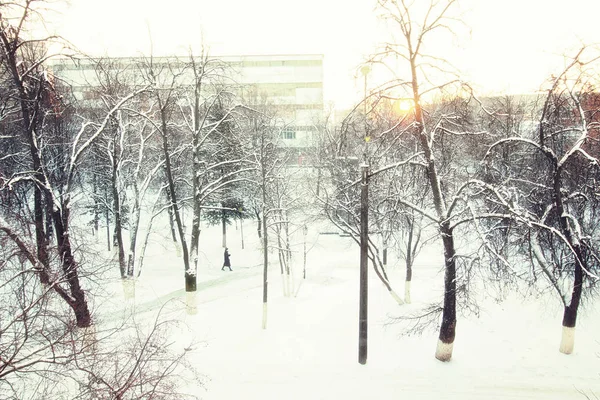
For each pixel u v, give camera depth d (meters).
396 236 18.00
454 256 10.12
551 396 8.85
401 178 15.64
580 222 12.21
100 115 19.25
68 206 11.06
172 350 10.68
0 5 8.94
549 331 12.22
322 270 24.05
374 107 10.14
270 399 8.78
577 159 12.20
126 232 30.70
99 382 6.24
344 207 16.08
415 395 8.93
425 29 9.12
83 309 9.15
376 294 17.55
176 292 18.59
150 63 14.75
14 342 6.12
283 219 19.31
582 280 10.59
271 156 20.00
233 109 16.12
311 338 12.59
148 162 21.94
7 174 15.45
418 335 12.23
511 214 9.19
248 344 12.17
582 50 9.11
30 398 6.81
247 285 20.58
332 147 18.09
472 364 10.31
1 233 8.69
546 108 10.26
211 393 8.98
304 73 49.25
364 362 10.41
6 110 13.30
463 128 11.40
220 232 33.50
